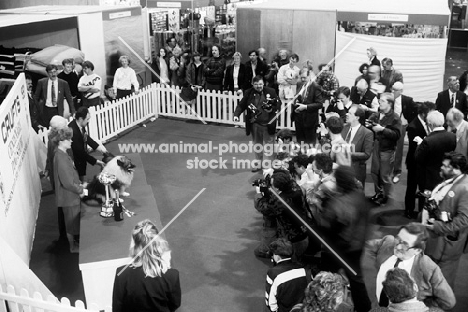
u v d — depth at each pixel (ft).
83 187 24.44
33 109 34.86
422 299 16.26
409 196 27.89
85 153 27.40
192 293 22.22
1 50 40.93
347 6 45.44
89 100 40.60
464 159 18.95
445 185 19.45
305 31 45.01
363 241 18.98
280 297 17.31
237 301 21.65
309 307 14.21
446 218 18.86
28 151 27.17
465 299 21.48
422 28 42.86
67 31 42.98
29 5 56.75
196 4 52.60
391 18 41.32
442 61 41.22
